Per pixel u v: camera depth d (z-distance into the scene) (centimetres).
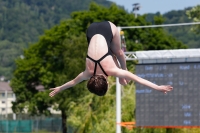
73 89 8206
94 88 1980
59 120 14238
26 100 12006
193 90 4328
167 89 1997
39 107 11669
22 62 11956
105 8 11481
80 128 5888
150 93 4438
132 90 5716
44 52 11550
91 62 1988
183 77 4341
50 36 11419
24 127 14562
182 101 4359
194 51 4281
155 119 4431
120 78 2170
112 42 2047
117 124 4722
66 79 8806
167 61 4359
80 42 9019
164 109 4406
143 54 4369
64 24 11469
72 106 6116
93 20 11131
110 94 5881
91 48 1994
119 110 4741
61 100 8631
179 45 12325
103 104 5822
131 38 11431
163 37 11831
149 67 4388
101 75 1989
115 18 11231
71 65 8744
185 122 4366
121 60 2112
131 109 5559
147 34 11675
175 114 4384
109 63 1980
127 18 11500
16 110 12225
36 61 11569
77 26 11219
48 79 11288
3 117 18775
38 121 14488
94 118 5803
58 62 11325
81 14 11425
